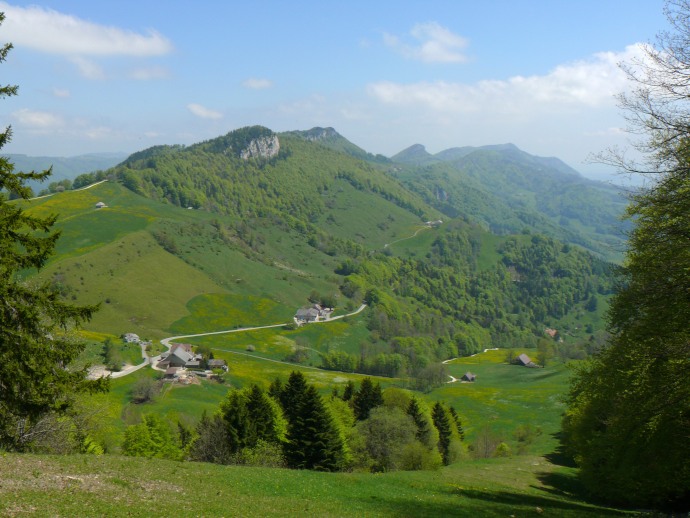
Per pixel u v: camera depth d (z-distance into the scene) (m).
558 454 71.12
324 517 24.97
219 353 196.12
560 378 174.62
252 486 30.69
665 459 32.62
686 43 21.75
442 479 43.66
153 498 23.28
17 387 25.67
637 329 27.48
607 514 32.19
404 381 181.25
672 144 23.30
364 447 69.69
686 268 22.77
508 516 29.72
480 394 150.62
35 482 21.64
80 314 26.20
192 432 79.75
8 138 24.17
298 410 62.53
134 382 131.12
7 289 24.00
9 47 24.38
